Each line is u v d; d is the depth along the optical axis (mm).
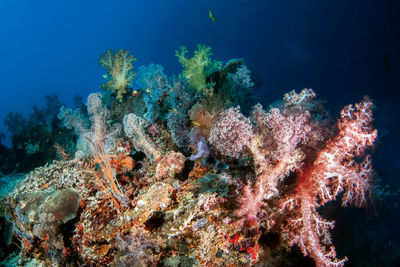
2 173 1606
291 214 777
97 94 1002
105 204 770
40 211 802
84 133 1054
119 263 670
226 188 710
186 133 896
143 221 708
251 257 693
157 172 834
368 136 706
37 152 1534
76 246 780
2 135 1896
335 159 723
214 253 671
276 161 732
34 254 858
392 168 2078
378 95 3197
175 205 743
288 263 747
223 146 746
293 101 934
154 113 1029
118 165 893
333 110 3324
